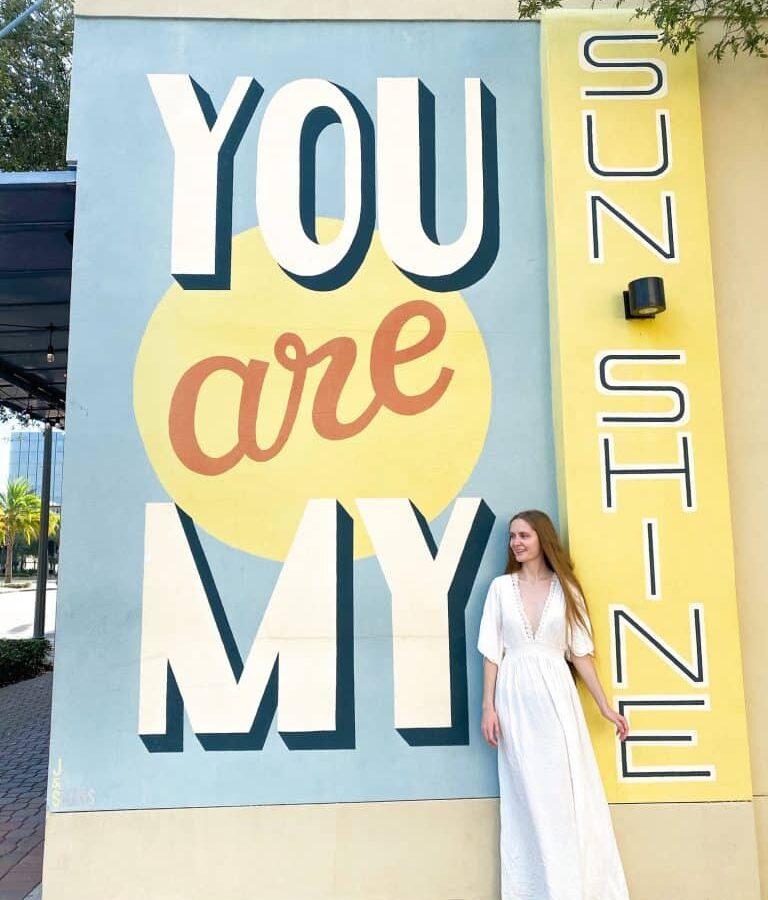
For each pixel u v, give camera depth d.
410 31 4.19
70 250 5.29
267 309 3.95
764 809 3.72
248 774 3.62
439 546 3.82
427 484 3.87
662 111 4.10
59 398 10.38
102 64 4.07
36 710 8.96
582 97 4.09
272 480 3.83
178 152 4.03
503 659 3.54
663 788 3.63
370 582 3.78
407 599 3.77
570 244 3.97
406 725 3.69
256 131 4.07
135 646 3.68
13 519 59.50
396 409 3.91
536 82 4.20
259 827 3.59
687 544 3.78
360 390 3.92
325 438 3.87
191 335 3.91
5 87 9.81
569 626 3.51
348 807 3.62
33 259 5.47
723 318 4.05
